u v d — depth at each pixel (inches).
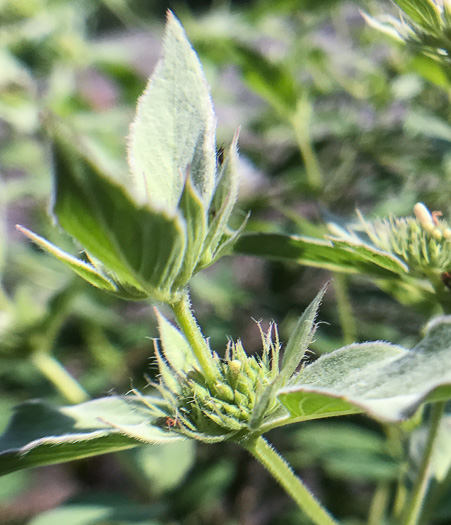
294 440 16.8
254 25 23.3
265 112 20.8
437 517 11.7
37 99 23.7
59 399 18.8
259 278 21.2
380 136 18.8
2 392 19.4
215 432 9.2
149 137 8.6
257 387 9.1
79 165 7.6
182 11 24.3
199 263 8.7
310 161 18.3
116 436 9.1
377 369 8.7
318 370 8.9
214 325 19.2
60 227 7.9
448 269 10.4
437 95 17.8
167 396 9.2
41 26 25.4
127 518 13.9
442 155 17.1
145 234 8.0
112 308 21.1
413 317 17.7
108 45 26.9
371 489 17.7
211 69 22.7
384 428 14.8
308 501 9.6
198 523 17.6
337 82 21.0
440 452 11.4
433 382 8.3
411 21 10.4
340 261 10.8
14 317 14.0
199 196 8.3
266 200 18.0
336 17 22.3
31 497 21.5
